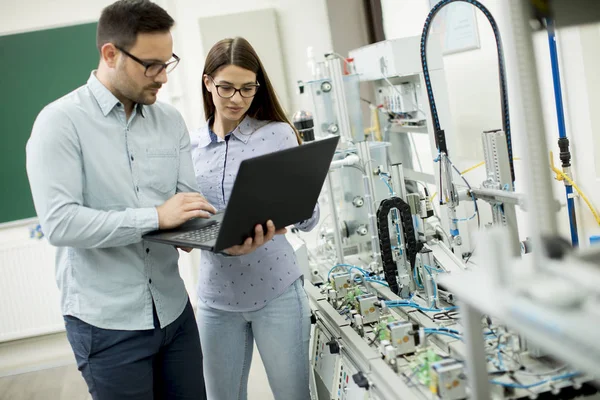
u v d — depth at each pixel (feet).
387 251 6.90
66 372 13.52
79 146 5.22
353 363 5.92
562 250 3.61
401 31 13.32
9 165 14.60
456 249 6.89
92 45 14.67
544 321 2.97
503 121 6.58
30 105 14.60
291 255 6.77
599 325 2.85
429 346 5.25
